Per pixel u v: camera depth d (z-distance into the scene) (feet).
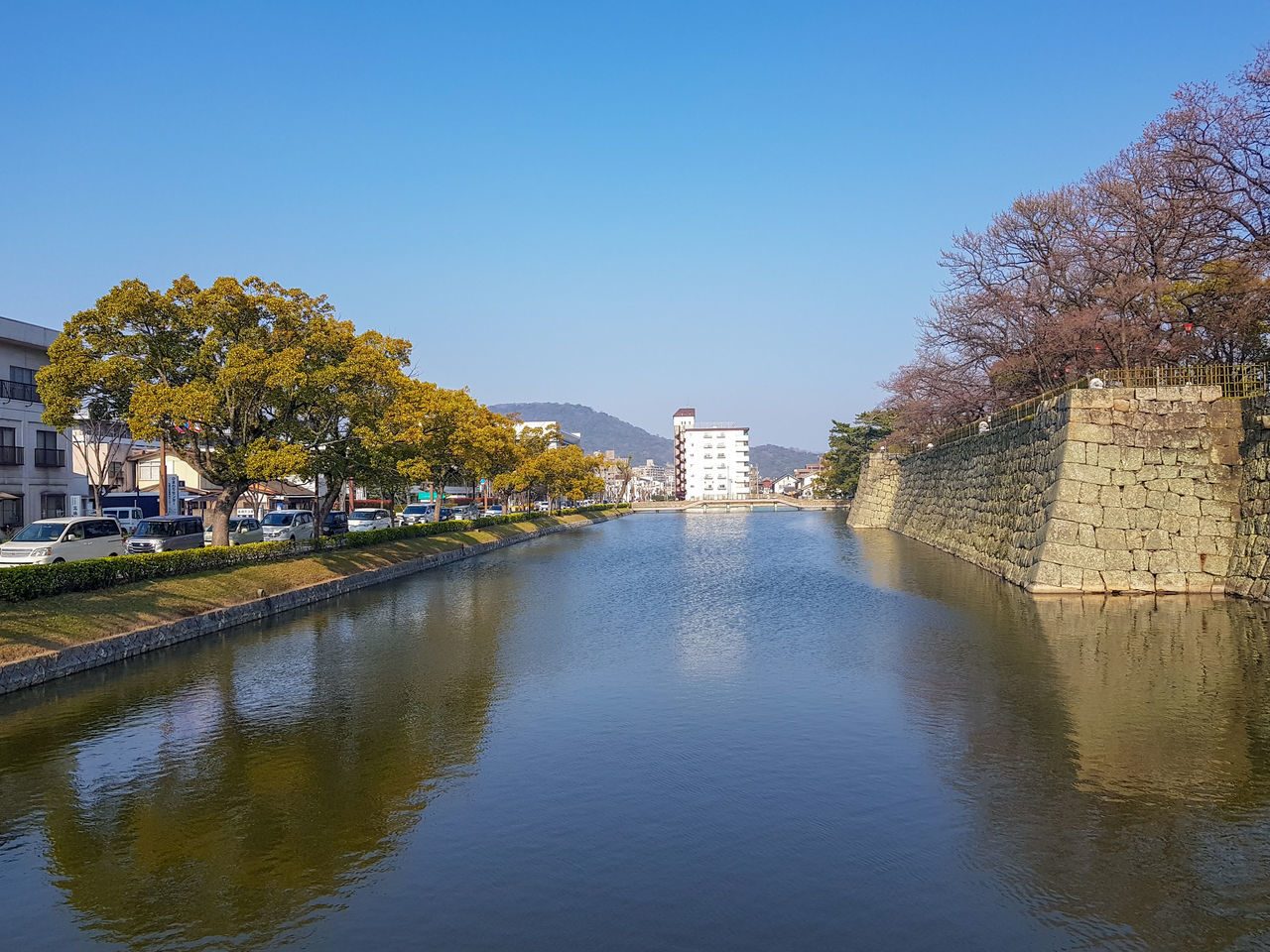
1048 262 116.57
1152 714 40.04
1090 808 29.35
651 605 82.07
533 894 23.85
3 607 52.34
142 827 28.68
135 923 22.53
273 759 35.50
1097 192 110.83
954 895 23.57
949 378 152.76
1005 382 135.23
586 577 109.29
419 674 51.24
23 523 119.65
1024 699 43.21
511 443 178.50
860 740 37.45
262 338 81.92
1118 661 50.96
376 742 37.73
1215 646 54.85
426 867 25.62
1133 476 77.97
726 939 21.43
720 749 36.52
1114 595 76.38
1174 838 26.91
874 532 205.05
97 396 78.18
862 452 351.05
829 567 117.19
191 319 77.66
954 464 138.21
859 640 61.26
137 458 162.81
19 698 45.16
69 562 58.49
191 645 60.80
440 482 156.04
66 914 23.06
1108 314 101.04
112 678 49.88
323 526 124.98
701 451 563.48
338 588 90.74
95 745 37.37
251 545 85.97
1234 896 23.26
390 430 96.32
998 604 74.84
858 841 27.14
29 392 122.11
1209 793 30.40
